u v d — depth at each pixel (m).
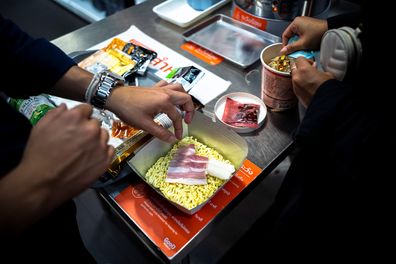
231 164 0.65
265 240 0.73
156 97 0.58
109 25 1.04
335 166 0.47
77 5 2.45
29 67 0.54
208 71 0.87
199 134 0.67
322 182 0.53
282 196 0.66
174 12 1.07
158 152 0.64
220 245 1.18
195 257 1.15
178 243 0.54
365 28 0.43
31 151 0.35
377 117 0.44
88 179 0.38
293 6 0.87
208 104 0.78
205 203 0.57
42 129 0.36
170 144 0.66
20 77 0.55
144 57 0.87
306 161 0.56
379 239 0.51
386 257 0.53
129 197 0.59
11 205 0.33
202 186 0.60
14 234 0.34
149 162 0.64
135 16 1.07
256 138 0.70
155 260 1.14
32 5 2.57
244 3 0.95
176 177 0.60
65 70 0.57
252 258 0.94
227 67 0.88
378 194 0.46
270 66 0.71
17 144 0.40
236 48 0.93
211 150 0.67
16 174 0.34
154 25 1.04
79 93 0.59
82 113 0.38
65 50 0.94
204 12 1.02
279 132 0.71
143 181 0.61
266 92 0.72
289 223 0.59
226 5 1.10
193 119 0.65
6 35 0.52
